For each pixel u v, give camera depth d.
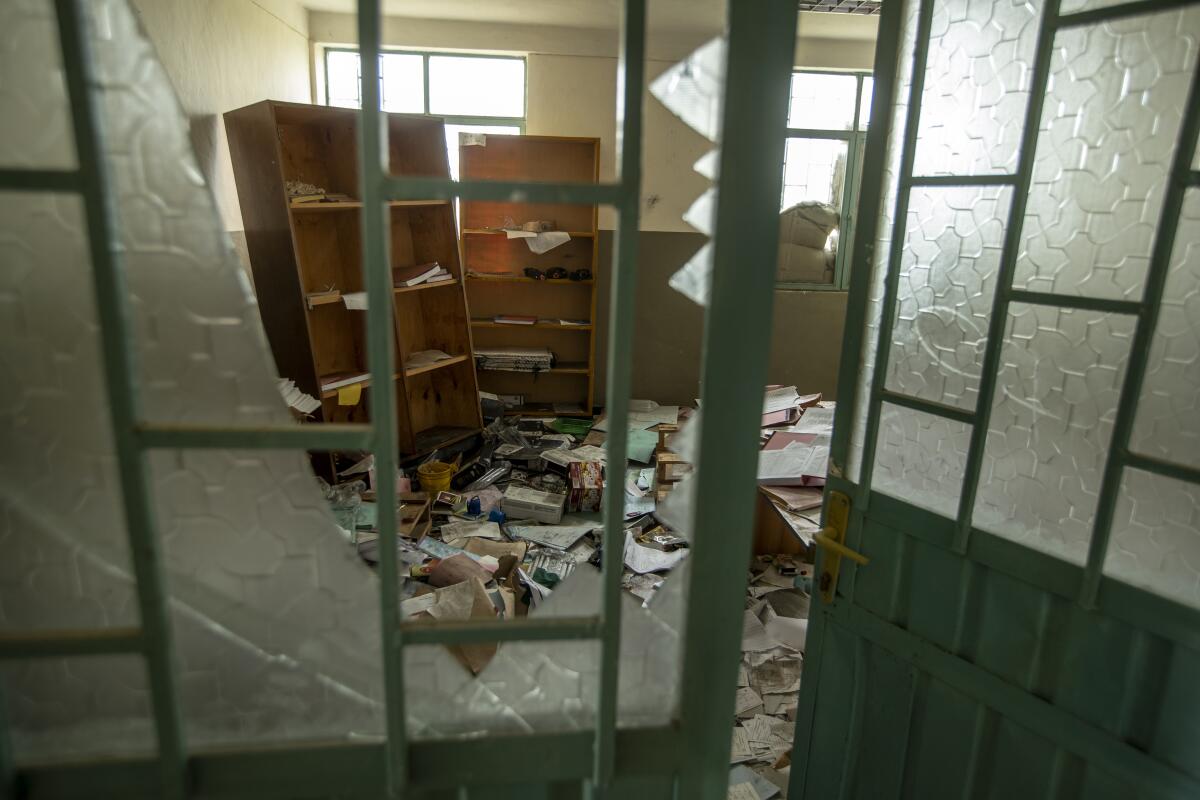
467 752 0.75
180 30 3.09
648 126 5.11
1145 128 1.06
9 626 0.72
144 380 0.68
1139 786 1.13
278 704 0.78
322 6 4.72
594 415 5.31
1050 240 1.19
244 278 0.68
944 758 1.42
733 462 0.71
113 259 0.60
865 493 1.50
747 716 2.38
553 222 5.14
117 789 0.72
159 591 0.66
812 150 5.22
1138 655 1.12
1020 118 1.19
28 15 0.58
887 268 1.42
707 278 0.68
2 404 0.66
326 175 3.85
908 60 1.34
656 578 3.14
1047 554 1.21
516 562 2.95
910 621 1.45
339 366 4.02
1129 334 1.10
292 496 0.72
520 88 5.18
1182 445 1.06
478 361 5.12
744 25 0.62
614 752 0.76
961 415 1.31
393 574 0.68
